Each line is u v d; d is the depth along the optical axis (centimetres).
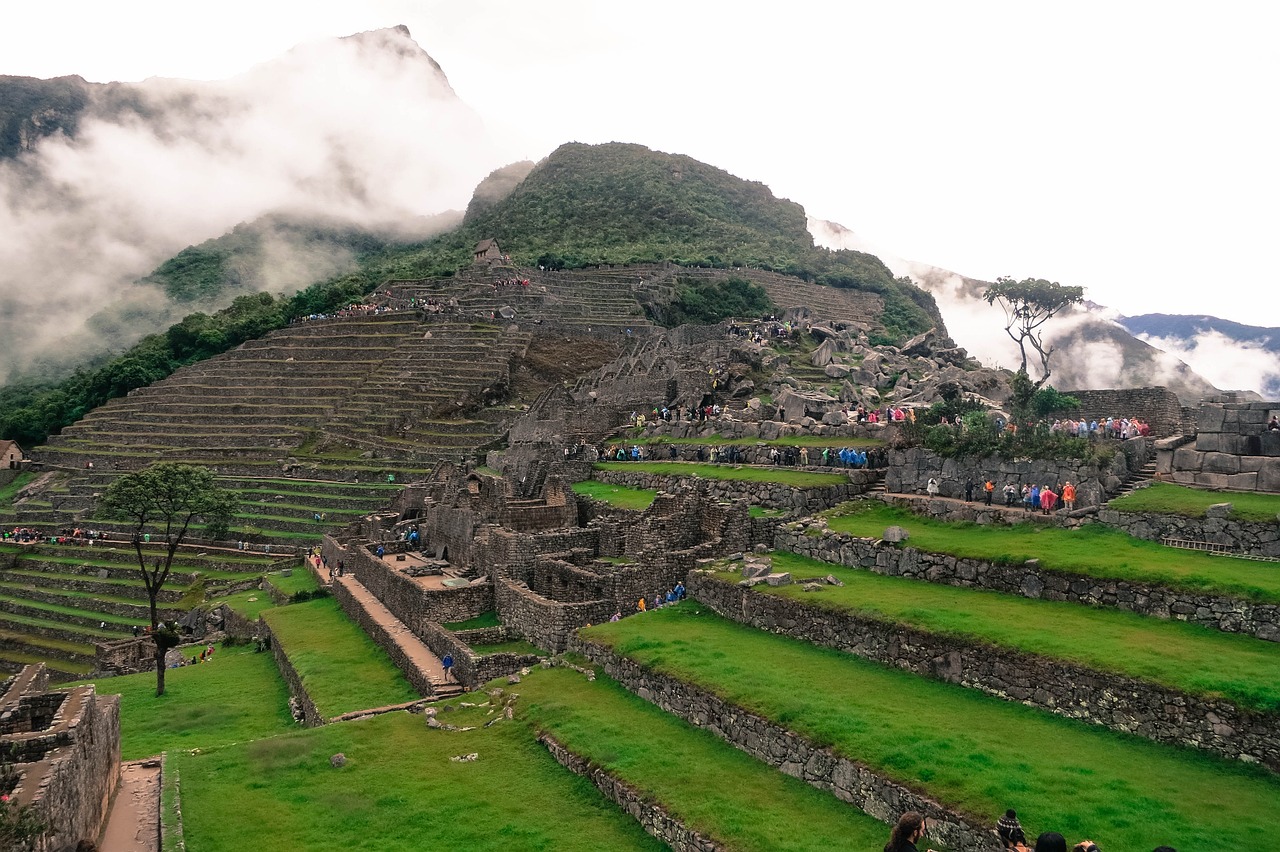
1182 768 2183
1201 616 2825
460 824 2534
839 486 4950
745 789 2453
